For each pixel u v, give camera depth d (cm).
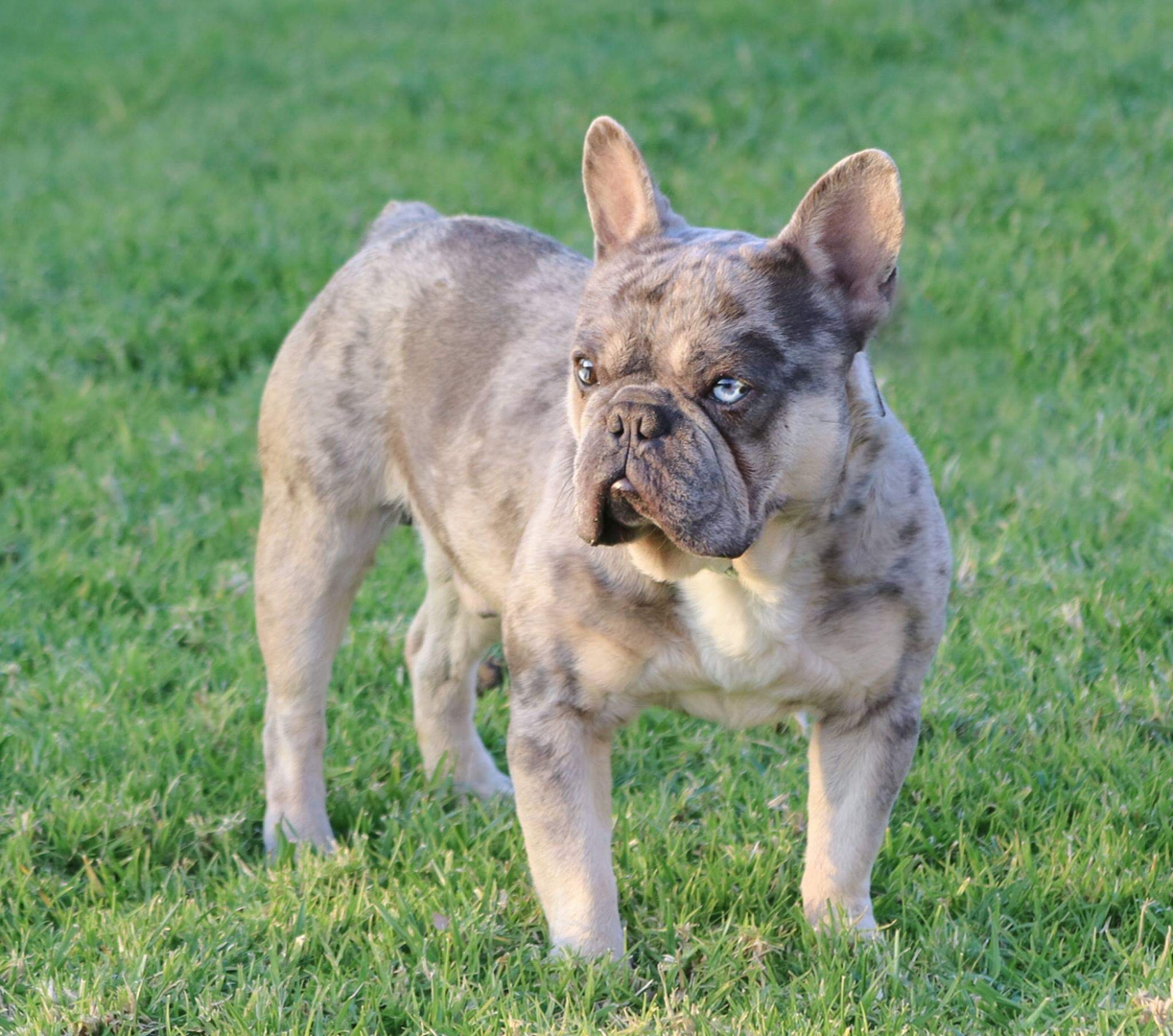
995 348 1366
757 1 2494
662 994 667
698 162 1912
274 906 728
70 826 805
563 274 837
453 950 698
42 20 3072
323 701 855
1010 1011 651
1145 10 2186
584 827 679
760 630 665
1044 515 1110
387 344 853
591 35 2483
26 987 683
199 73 2594
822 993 644
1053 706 891
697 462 591
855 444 649
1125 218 1539
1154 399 1251
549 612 679
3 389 1373
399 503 872
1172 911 703
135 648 979
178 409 1380
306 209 1834
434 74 2367
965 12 2306
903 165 1738
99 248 1728
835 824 702
